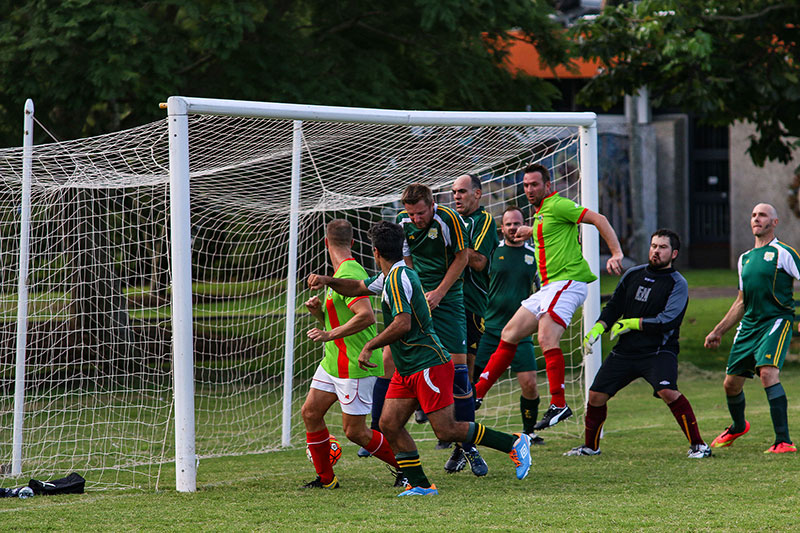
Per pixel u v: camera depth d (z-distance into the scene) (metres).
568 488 18.92
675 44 46.81
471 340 26.38
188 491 19.78
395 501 17.70
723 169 126.88
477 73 47.66
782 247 23.75
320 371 19.62
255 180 31.73
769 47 50.38
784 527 14.70
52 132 43.09
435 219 21.30
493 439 18.91
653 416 33.09
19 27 40.66
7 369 40.50
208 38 39.25
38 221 30.72
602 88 52.88
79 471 23.39
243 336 43.47
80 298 35.97
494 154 30.47
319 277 17.88
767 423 29.08
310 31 48.97
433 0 43.16
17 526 15.73
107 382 39.25
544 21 49.81
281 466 23.95
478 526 14.98
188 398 20.11
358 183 31.64
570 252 24.16
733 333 59.97
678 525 14.89
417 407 18.73
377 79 44.69
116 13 38.59
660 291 23.02
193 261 47.09
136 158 25.72
